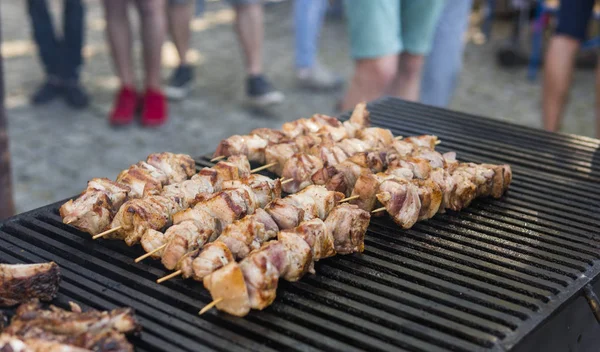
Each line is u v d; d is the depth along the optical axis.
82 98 4.00
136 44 5.14
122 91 3.79
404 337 1.38
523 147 2.35
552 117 3.26
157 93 3.78
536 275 1.60
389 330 1.40
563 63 3.16
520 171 2.22
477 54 5.07
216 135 3.73
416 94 3.29
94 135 3.69
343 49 5.12
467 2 3.45
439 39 3.46
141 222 1.64
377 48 2.80
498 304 1.47
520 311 1.45
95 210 1.66
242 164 1.98
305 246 1.53
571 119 4.00
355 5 2.78
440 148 2.34
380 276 1.59
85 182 3.24
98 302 1.46
